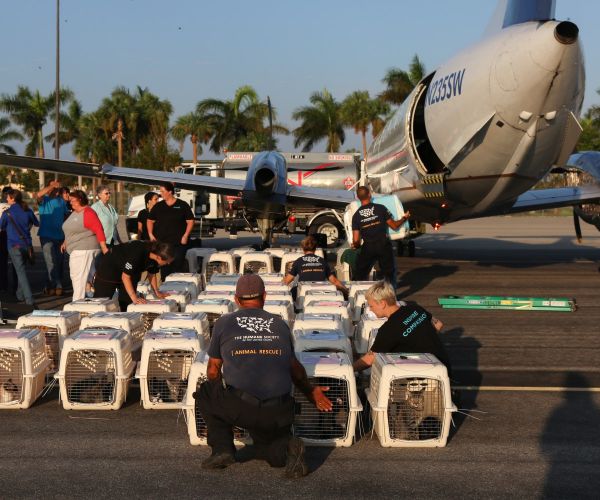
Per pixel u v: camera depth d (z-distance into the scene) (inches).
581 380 284.7
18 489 173.5
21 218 448.1
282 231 902.4
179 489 174.1
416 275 627.2
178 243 458.9
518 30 458.6
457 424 228.4
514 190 525.3
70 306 300.7
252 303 193.6
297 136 2304.4
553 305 448.8
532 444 208.4
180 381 245.3
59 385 249.0
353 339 304.0
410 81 2034.9
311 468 189.5
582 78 451.2
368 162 776.9
